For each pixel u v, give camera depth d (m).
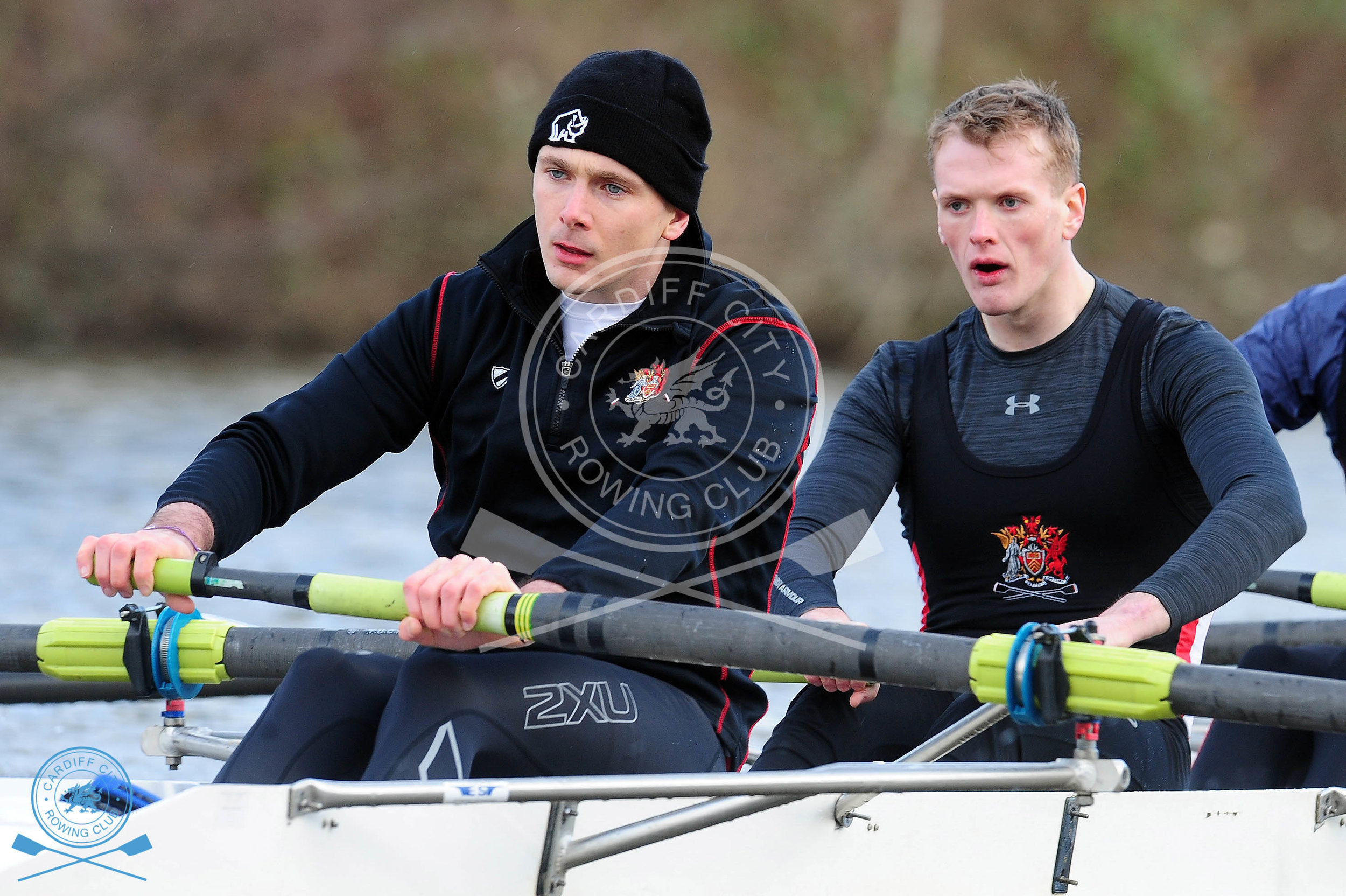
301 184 77.31
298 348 75.81
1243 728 12.38
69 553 26.47
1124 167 88.44
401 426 11.06
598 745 9.09
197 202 75.31
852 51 85.25
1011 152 11.56
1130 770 10.50
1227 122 90.19
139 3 75.50
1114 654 8.55
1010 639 8.66
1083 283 12.09
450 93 80.75
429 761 8.53
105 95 74.62
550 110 9.97
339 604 9.21
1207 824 10.29
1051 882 9.87
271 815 7.48
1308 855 10.90
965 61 86.81
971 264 11.79
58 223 72.00
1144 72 88.50
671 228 10.13
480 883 8.22
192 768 15.51
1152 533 11.79
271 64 78.06
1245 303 86.94
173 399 50.19
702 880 8.80
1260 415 11.12
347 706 9.14
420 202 79.19
